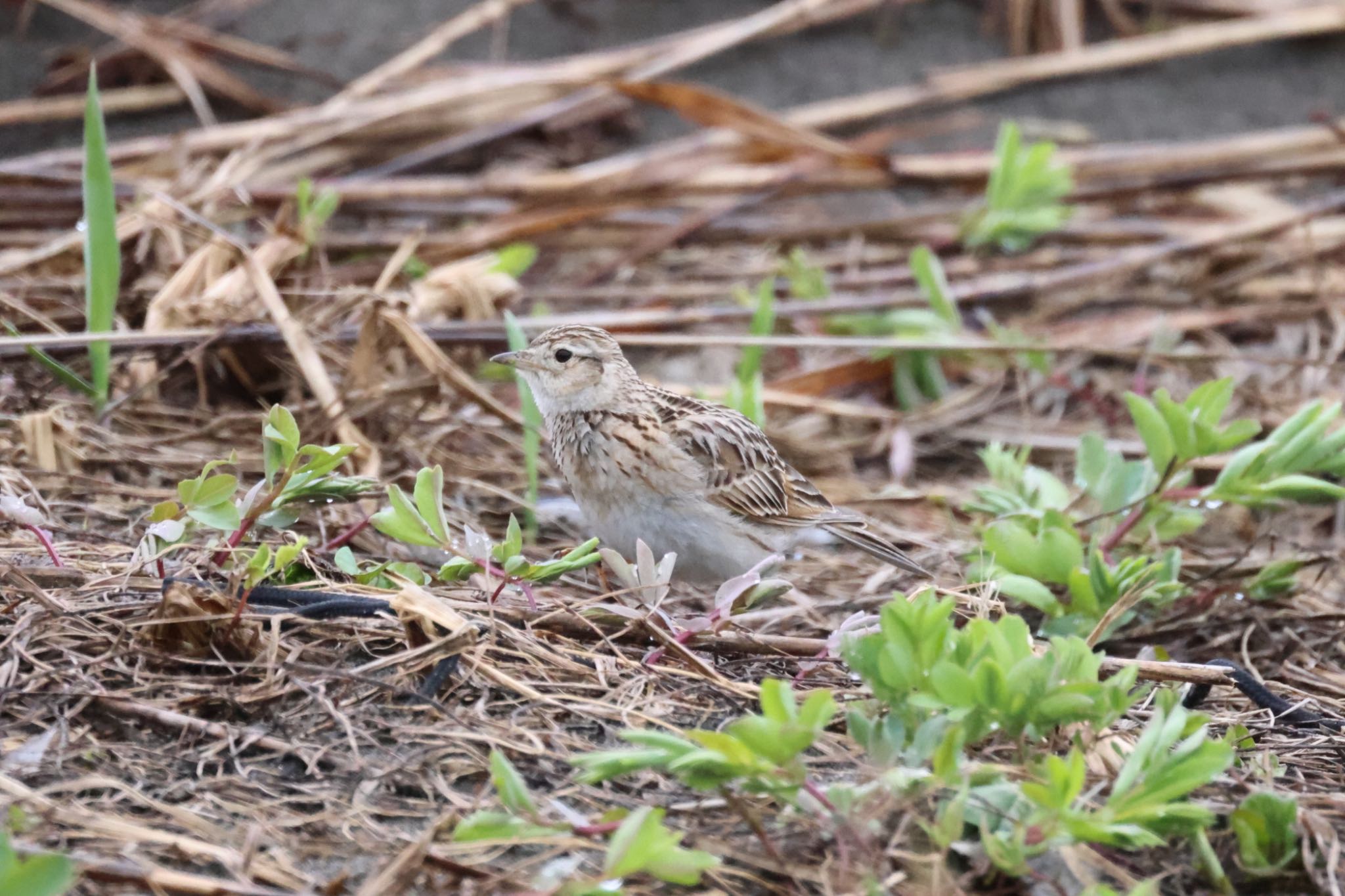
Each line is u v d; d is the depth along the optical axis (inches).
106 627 295.1
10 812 234.7
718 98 663.8
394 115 653.3
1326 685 365.4
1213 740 273.7
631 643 322.0
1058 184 665.6
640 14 814.5
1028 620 406.9
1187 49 797.2
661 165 684.1
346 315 490.9
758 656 326.6
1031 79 790.5
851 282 650.2
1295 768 293.7
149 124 701.3
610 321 553.3
